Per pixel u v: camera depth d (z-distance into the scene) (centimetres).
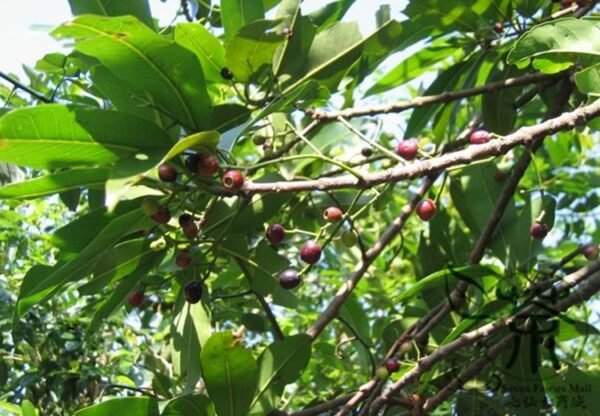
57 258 53
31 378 66
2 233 70
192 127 44
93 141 41
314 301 86
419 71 67
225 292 69
